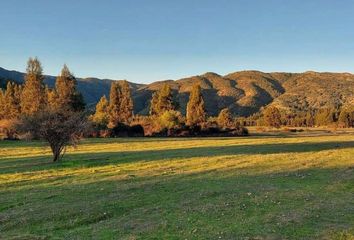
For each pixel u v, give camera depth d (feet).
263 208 64.03
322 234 49.29
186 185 89.10
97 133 335.88
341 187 83.82
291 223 54.39
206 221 56.29
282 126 577.43
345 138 284.00
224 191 80.38
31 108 377.09
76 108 395.14
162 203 70.03
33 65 392.88
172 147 215.72
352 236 48.37
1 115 433.89
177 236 49.24
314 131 439.22
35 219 61.00
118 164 135.03
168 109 438.40
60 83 395.55
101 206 68.33
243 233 49.88
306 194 75.66
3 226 57.88
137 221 57.82
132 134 354.54
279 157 152.15
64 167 128.98
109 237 50.06
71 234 52.47
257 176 103.04
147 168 123.34
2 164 142.82
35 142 261.65
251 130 458.50
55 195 79.97
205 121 398.83
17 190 87.76
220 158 150.61
